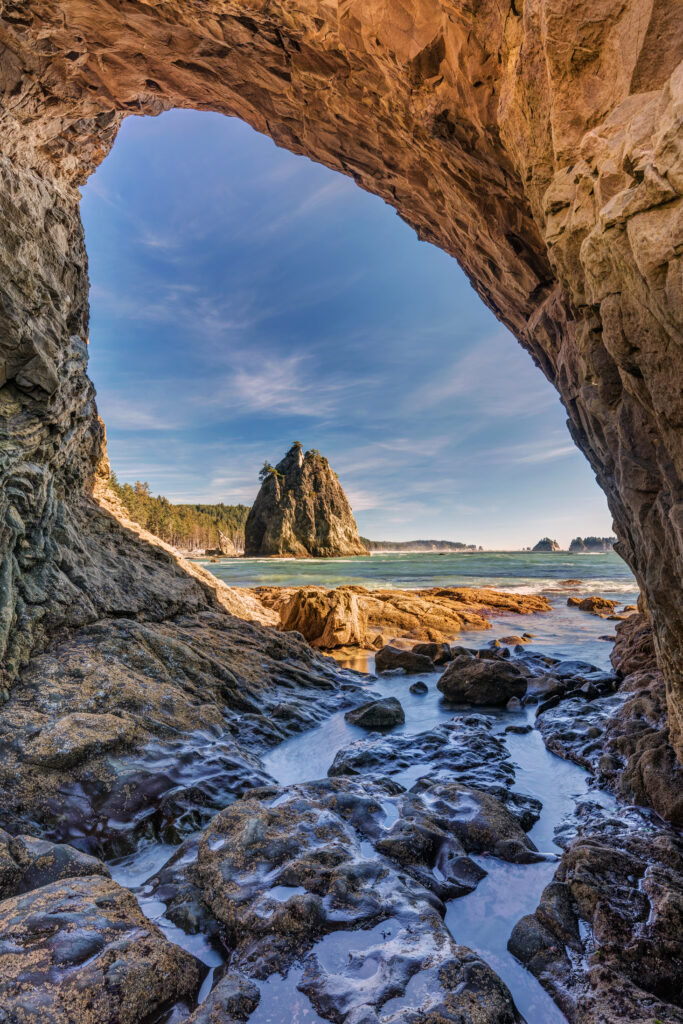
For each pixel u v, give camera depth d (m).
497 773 6.41
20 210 7.73
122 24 7.01
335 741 7.90
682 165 2.80
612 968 3.18
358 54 6.59
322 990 2.92
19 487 7.50
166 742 6.22
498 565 61.56
